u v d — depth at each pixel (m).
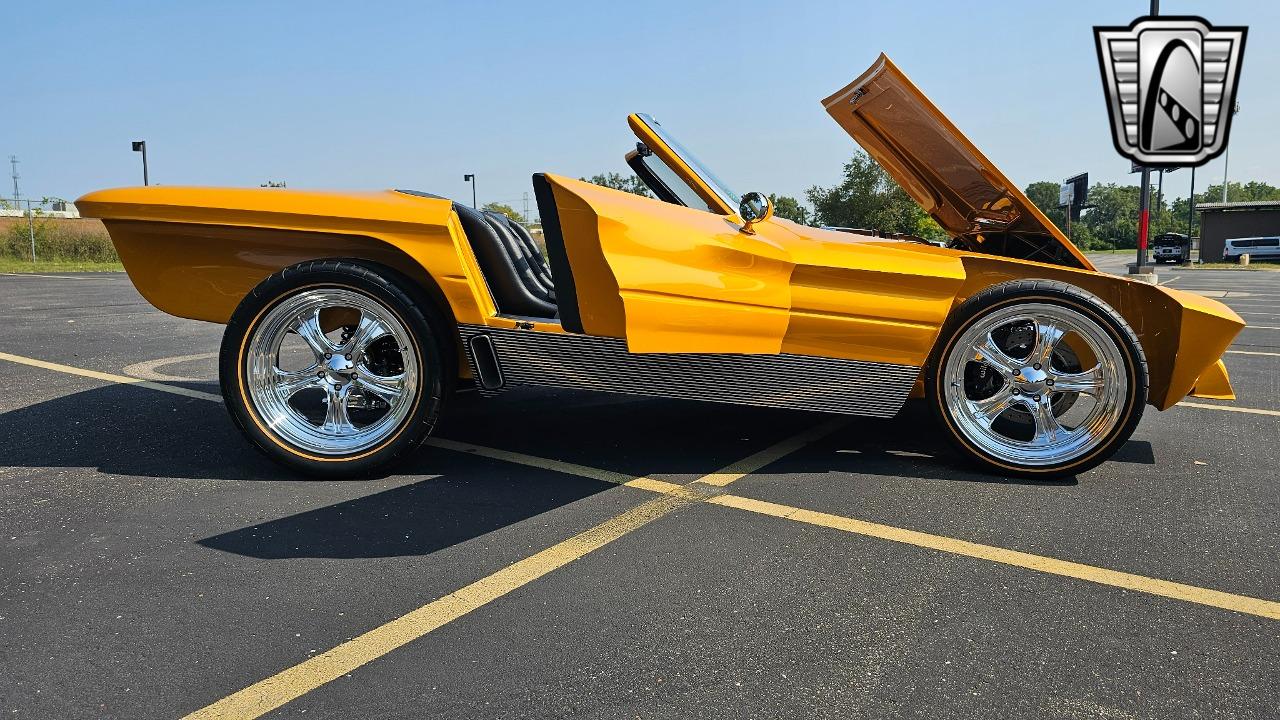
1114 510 2.81
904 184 4.11
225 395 3.08
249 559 2.35
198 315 3.48
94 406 4.23
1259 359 6.44
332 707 1.65
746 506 2.82
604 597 2.13
